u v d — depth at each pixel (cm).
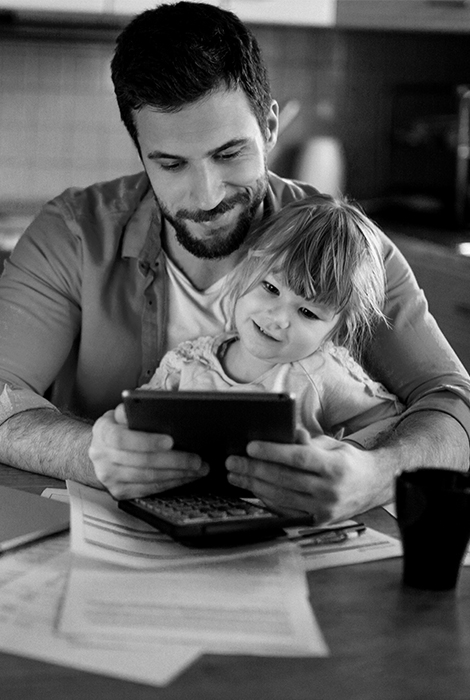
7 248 276
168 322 149
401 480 89
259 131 134
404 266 153
